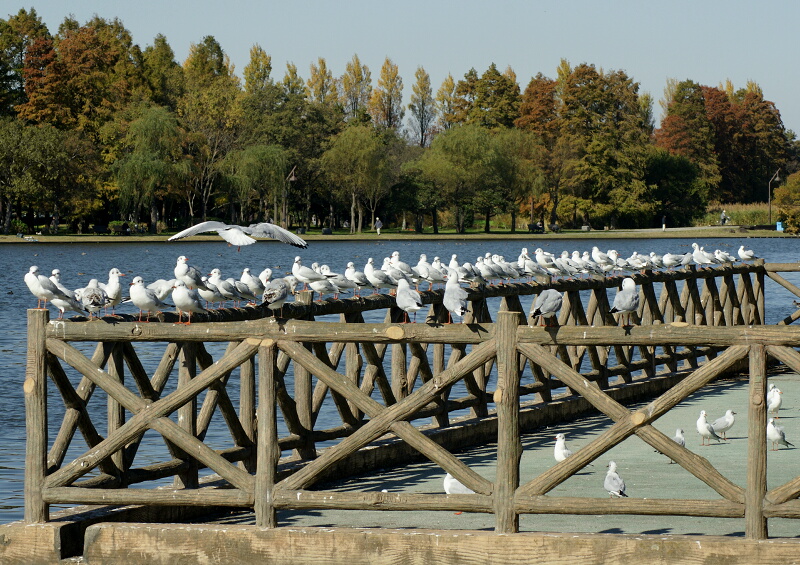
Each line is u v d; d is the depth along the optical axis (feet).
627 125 362.33
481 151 326.85
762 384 27.20
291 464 39.22
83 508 32.01
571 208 355.56
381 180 314.96
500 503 28.58
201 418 35.53
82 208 283.18
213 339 30.01
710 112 452.76
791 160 510.58
